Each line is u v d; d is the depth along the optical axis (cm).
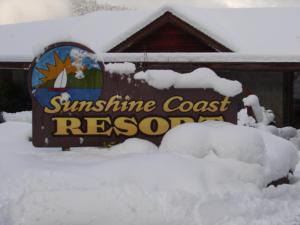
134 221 467
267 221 485
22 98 1939
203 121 645
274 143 680
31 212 472
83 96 644
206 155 573
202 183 511
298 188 584
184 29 1590
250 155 561
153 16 1562
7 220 466
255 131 584
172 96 646
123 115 647
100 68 642
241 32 1769
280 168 633
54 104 643
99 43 1811
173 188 499
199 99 645
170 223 465
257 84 1722
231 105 644
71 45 639
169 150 583
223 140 568
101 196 481
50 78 641
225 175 535
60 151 638
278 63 1548
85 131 647
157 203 476
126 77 646
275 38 1703
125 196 481
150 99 646
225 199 496
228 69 1590
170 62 1549
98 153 607
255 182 548
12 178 512
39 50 638
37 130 643
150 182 504
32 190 490
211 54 1547
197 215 473
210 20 1781
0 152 580
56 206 475
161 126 647
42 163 552
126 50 1614
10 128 769
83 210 473
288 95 1698
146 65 1553
